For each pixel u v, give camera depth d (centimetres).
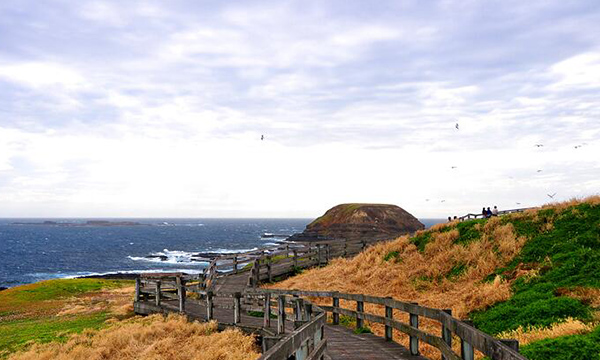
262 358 418
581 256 1697
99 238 19212
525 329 1257
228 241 16450
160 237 19638
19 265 9138
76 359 1394
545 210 2283
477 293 1784
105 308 2683
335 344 1186
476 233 2395
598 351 831
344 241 3662
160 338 1595
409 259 2458
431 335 864
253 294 1652
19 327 2233
